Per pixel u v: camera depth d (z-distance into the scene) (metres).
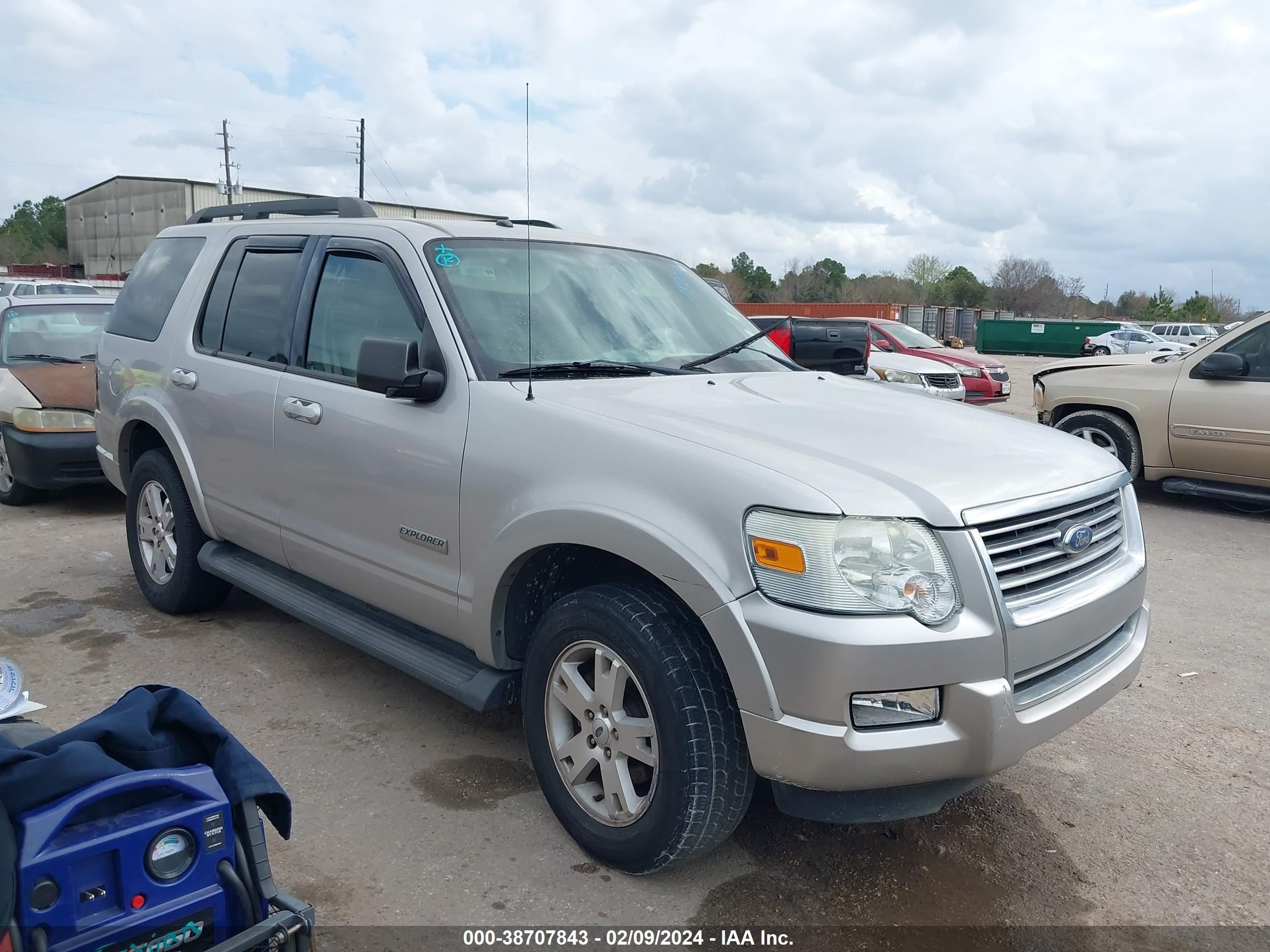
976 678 2.39
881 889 2.83
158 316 4.90
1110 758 3.72
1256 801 3.41
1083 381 8.88
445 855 2.91
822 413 3.08
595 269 3.89
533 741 3.00
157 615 4.97
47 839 1.61
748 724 2.42
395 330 3.51
